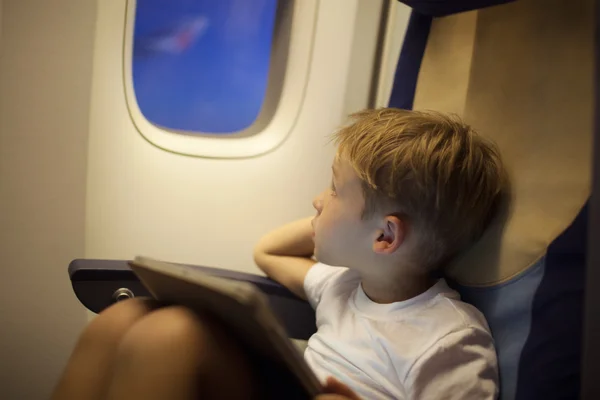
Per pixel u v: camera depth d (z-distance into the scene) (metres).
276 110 1.47
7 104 1.34
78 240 1.42
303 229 1.19
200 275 0.66
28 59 1.33
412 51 1.15
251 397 0.76
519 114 0.94
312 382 0.67
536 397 0.77
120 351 0.71
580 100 0.86
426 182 0.90
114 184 1.41
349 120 1.48
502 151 0.95
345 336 0.98
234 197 1.49
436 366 0.83
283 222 1.51
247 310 0.60
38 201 1.39
